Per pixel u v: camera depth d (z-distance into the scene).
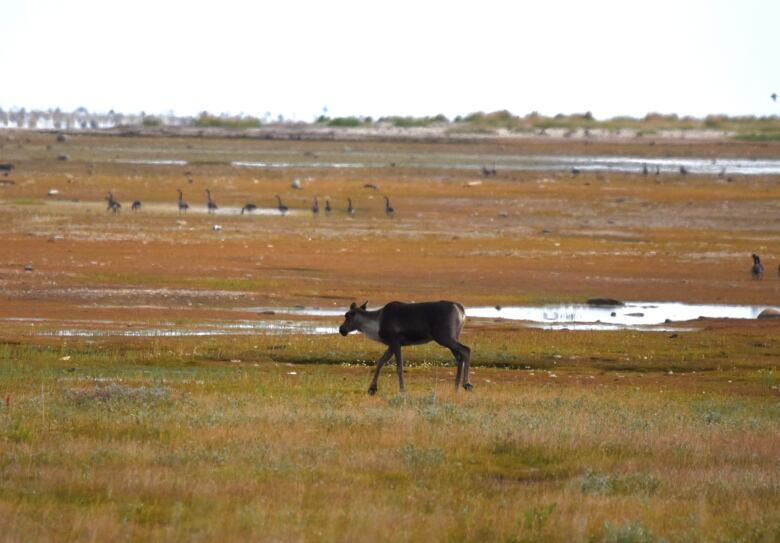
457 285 162.38
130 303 137.50
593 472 53.31
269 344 106.50
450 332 80.38
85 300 138.00
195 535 40.44
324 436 60.03
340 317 132.25
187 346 104.75
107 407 67.19
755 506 47.78
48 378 84.19
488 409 71.94
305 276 165.75
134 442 56.47
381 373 94.81
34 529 40.62
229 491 47.34
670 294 160.25
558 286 163.50
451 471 53.28
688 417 70.88
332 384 85.62
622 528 42.03
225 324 123.88
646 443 60.41
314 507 45.47
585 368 101.56
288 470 51.47
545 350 108.12
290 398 75.56
